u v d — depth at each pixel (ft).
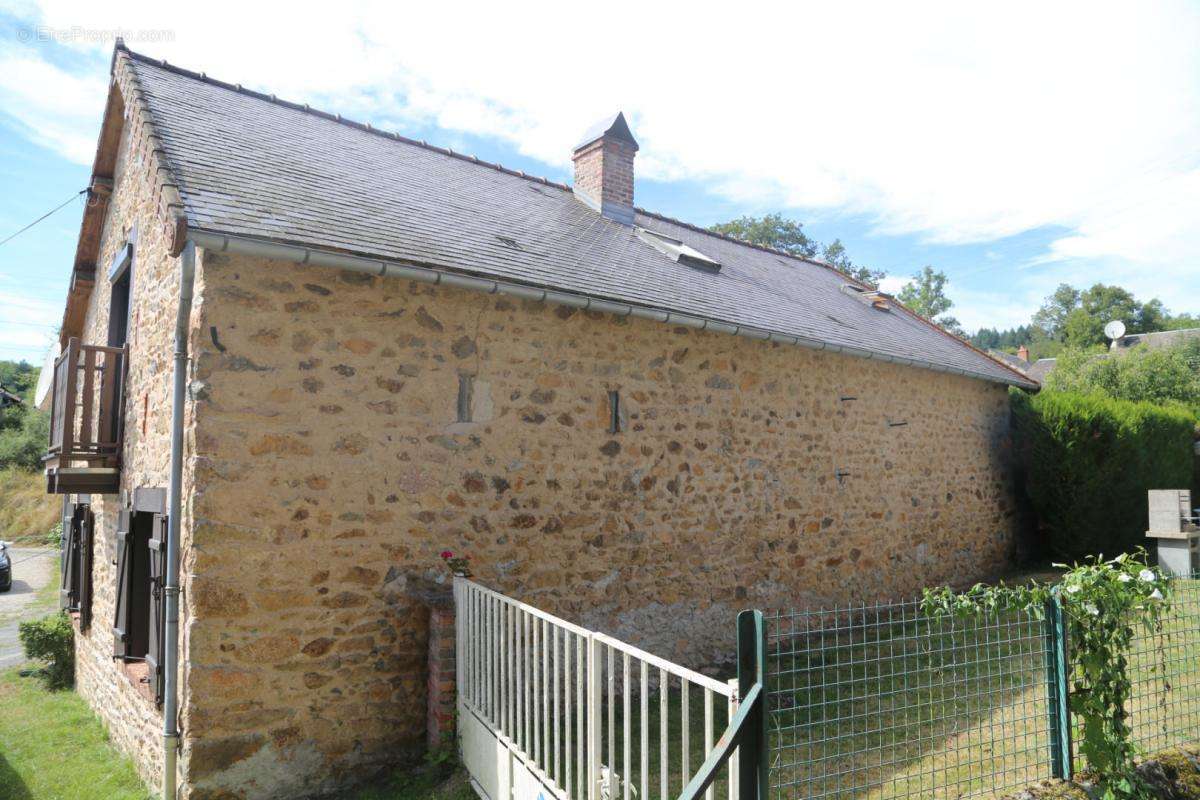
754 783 7.53
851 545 26.78
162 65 22.57
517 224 23.08
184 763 13.55
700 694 20.06
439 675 15.17
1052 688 12.61
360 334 15.96
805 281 36.78
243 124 20.89
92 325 28.99
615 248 25.25
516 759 11.78
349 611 15.39
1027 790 12.14
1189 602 16.05
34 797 15.85
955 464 32.58
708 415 22.40
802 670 20.26
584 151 31.99
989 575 33.94
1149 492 30.04
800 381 25.32
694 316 20.33
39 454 85.20
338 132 24.61
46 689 26.04
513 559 17.97
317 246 14.14
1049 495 35.24
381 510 15.99
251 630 14.21
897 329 34.37
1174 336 113.50
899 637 23.21
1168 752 13.85
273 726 14.32
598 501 19.67
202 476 13.85
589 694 9.39
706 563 22.06
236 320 14.43
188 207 13.67
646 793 8.34
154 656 15.48
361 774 15.24
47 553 65.77
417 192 21.62
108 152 24.93
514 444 18.17
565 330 19.26
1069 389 53.06
